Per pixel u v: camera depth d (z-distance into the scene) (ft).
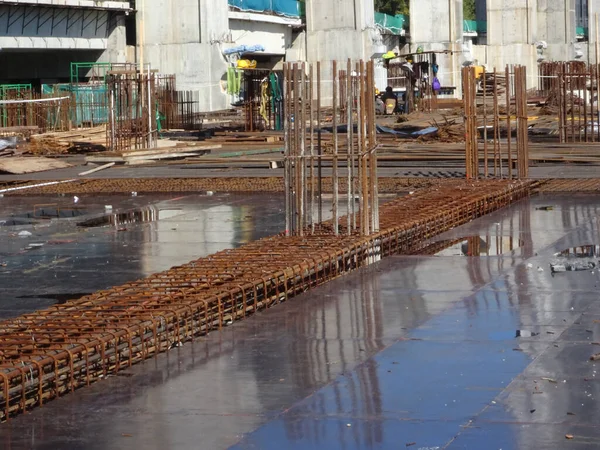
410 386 39.93
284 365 43.50
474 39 448.24
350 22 299.17
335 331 49.06
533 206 93.04
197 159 147.02
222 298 51.60
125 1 277.85
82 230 87.35
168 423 36.70
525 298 54.85
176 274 56.13
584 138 159.43
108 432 35.96
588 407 36.81
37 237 84.02
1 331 44.80
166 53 273.95
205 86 272.10
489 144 147.84
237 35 313.53
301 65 68.03
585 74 158.92
